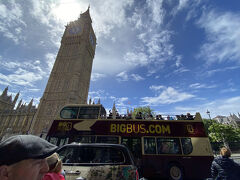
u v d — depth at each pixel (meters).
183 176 9.07
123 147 4.77
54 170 2.76
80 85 59.84
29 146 1.29
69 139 10.26
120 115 11.73
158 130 10.40
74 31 74.81
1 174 1.23
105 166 4.25
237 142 34.50
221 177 3.89
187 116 11.21
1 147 1.27
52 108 52.81
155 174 9.25
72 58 65.94
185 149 9.66
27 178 1.26
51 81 59.56
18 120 69.62
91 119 11.07
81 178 3.79
